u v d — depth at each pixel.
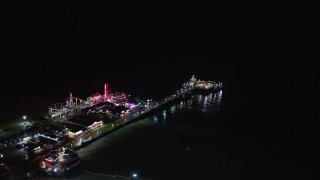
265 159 82.94
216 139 92.25
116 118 99.12
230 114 112.38
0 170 68.00
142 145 84.88
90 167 72.56
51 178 66.06
